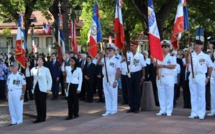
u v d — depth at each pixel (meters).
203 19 27.28
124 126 9.02
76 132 8.63
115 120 9.92
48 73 11.80
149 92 11.72
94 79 16.55
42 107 11.75
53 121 11.69
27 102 16.47
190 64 9.94
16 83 11.77
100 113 12.59
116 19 12.09
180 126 8.80
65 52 17.84
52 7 20.98
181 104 14.17
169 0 22.81
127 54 11.26
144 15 22.52
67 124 10.45
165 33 34.72
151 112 11.23
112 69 11.36
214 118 9.95
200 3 24.81
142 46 54.12
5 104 16.47
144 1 22.92
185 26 11.76
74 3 22.61
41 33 49.12
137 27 35.50
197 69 9.80
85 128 9.02
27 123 11.84
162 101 10.61
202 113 9.91
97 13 12.83
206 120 9.62
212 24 32.94
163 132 8.21
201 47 9.81
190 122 9.32
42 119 11.80
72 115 11.80
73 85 11.75
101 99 16.11
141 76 11.23
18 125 11.49
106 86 11.54
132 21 29.09
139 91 11.20
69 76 11.83
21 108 11.93
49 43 51.44
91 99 16.08
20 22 14.71
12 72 11.91
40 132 9.31
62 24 18.73
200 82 9.80
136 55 11.16
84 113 12.80
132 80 11.20
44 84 11.70
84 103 15.62
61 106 14.97
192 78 9.91
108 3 27.08
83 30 41.69
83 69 16.31
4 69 18.09
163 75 10.36
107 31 36.59
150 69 13.48
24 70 16.72
